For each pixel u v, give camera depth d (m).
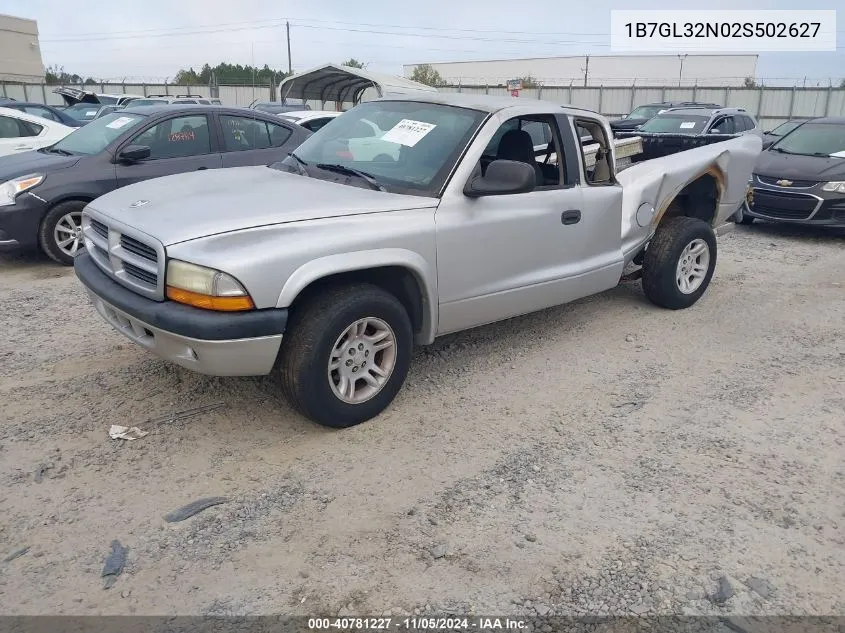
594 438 4.00
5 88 33.81
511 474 3.60
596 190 5.19
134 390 4.36
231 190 4.11
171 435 3.86
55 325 5.48
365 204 3.90
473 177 4.29
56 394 4.28
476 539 3.09
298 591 2.75
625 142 6.86
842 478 3.66
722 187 6.40
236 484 3.44
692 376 4.92
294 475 3.53
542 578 2.86
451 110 4.63
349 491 3.41
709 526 3.22
